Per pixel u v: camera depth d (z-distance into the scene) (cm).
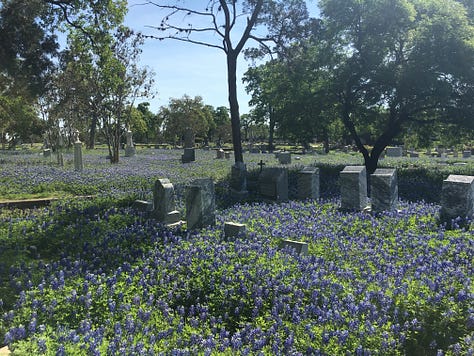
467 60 1969
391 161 3653
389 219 1084
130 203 1436
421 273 657
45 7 2222
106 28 2425
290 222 1081
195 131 7950
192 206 1062
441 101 2116
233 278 663
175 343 505
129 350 459
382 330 511
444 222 1030
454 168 2725
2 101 4250
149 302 601
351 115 2600
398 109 2352
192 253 788
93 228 1051
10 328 511
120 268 705
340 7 2170
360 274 685
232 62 2236
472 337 496
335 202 1443
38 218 1177
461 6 2148
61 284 646
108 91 3186
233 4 2186
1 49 2031
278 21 2267
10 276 709
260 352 467
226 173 2483
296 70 2367
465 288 582
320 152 5572
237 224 938
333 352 479
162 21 2177
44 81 2317
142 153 5059
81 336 495
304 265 698
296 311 562
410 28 2136
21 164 3056
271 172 1603
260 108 6625
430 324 539
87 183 1873
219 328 577
